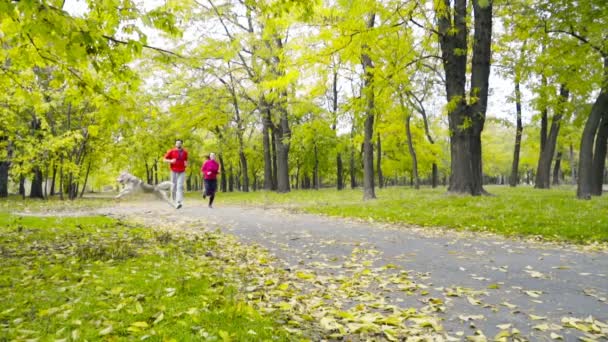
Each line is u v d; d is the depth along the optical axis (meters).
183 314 3.20
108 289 3.84
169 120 24.86
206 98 24.73
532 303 4.11
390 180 72.31
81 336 2.67
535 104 16.98
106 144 24.20
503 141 52.88
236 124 27.92
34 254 5.43
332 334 3.17
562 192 17.39
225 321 3.08
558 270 5.50
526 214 10.27
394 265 5.69
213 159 15.11
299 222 10.66
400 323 3.43
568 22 12.88
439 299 4.12
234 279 4.66
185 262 5.25
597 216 9.45
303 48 12.69
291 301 3.91
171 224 9.91
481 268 5.62
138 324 2.88
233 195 25.66
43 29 3.63
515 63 15.93
